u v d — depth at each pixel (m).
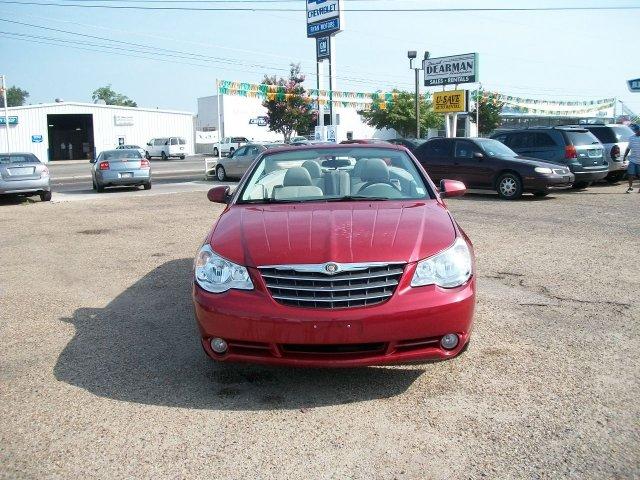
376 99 30.94
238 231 4.16
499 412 3.50
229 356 3.74
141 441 3.26
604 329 4.88
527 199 13.88
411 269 3.68
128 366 4.29
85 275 7.14
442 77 30.34
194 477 2.92
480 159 14.24
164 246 8.90
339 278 3.58
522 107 39.91
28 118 55.22
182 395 3.81
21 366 4.32
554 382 3.89
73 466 3.03
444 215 4.41
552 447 3.11
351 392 3.81
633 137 14.73
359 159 5.38
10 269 7.55
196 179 24.47
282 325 3.54
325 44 32.69
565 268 6.99
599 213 11.33
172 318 5.39
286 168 5.27
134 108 60.75
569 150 14.95
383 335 3.54
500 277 6.62
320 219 4.22
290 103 45.97
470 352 4.43
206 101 67.12
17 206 14.73
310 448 3.16
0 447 3.22
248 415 3.54
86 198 16.59
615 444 3.12
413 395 3.75
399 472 2.93
